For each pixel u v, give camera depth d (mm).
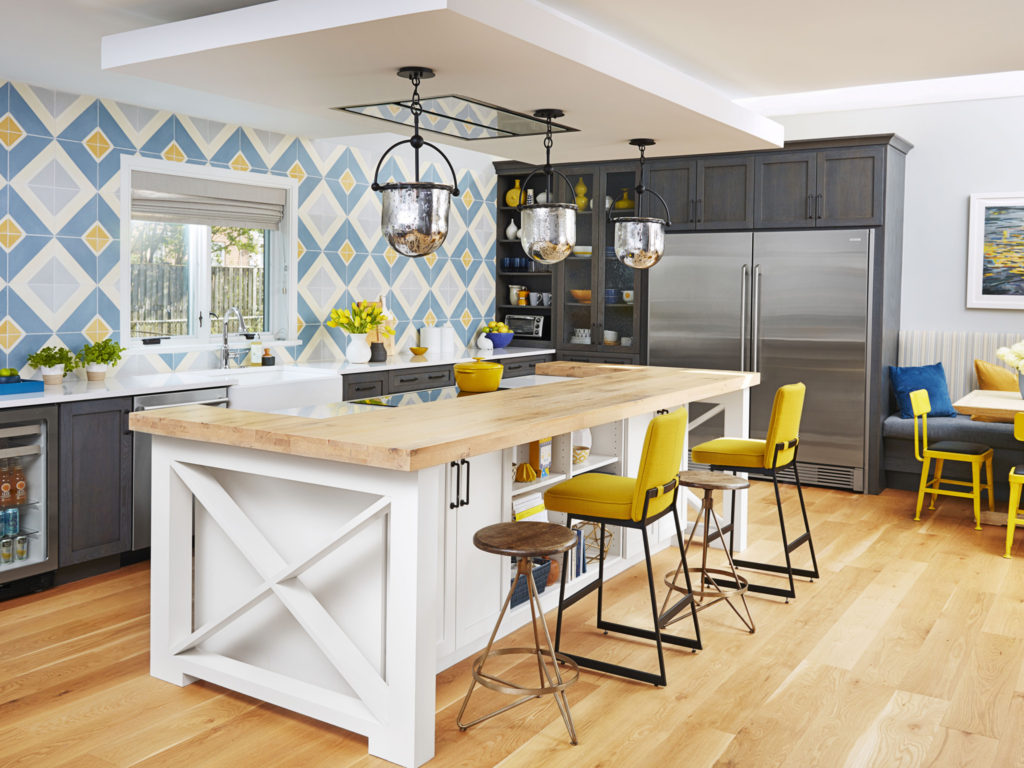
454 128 4438
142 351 5215
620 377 4711
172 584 3170
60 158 4723
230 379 5102
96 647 3498
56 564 4156
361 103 3930
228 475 3197
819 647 3559
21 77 4414
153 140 5168
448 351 7195
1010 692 3154
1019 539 5203
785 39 4215
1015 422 4887
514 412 3322
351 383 5809
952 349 6590
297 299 6172
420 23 2801
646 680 3195
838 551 4941
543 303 7852
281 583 2928
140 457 4508
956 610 3994
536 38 3043
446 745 2766
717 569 4125
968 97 6445
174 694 3104
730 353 6789
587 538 4340
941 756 2711
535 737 2820
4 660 3361
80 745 2730
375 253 6781
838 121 6914
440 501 3180
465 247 7664
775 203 6586
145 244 5332
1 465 3975
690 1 3688
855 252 6289
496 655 3258
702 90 4168
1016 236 6355
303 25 2918
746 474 4918
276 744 2766
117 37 3371
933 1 3660
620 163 7242
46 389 4332
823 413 6488
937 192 6609
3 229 4500
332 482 2754
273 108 5066
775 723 2916
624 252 4438
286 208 6090
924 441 5652
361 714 2756
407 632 2621
